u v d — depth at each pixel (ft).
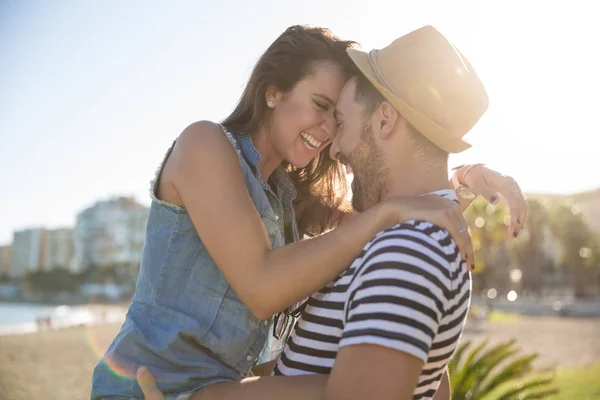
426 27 6.50
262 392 6.12
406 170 6.37
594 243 259.60
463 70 6.44
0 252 563.89
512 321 152.87
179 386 6.57
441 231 5.59
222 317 6.84
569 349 89.04
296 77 8.07
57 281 458.09
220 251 6.59
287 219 8.53
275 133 8.28
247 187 7.39
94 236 538.47
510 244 245.24
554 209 263.49
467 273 5.67
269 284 6.26
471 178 7.81
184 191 6.88
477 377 18.65
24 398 53.16
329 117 8.13
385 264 5.27
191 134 7.09
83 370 70.64
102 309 332.39
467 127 6.50
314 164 9.18
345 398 5.04
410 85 6.29
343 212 9.46
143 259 7.23
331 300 6.08
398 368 4.97
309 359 6.17
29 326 203.51
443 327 5.42
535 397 20.76
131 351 6.74
